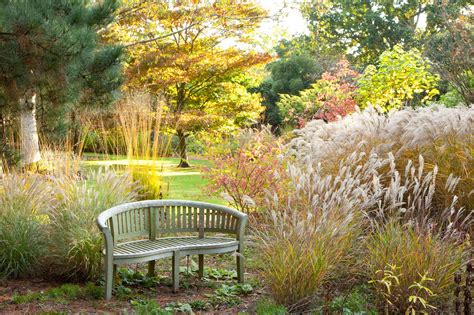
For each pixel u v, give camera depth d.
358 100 18.02
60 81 7.88
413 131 6.91
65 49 7.43
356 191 5.28
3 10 7.15
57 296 4.94
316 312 4.39
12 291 5.11
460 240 5.02
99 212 5.55
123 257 4.86
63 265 5.44
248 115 19.11
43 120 9.45
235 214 5.59
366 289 4.85
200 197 10.13
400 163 7.05
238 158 8.09
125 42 16.81
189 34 18.08
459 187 6.56
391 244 4.49
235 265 6.38
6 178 6.32
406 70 16.77
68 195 5.76
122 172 7.85
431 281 4.25
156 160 9.02
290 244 4.66
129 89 15.03
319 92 18.55
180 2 16.95
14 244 5.53
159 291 5.25
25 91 8.09
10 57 7.34
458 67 13.93
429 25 30.19
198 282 5.55
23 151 8.63
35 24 7.10
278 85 30.55
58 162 7.19
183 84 18.84
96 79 8.47
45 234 5.66
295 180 5.94
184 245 5.34
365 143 7.18
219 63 17.91
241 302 4.94
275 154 8.43
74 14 7.85
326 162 7.26
